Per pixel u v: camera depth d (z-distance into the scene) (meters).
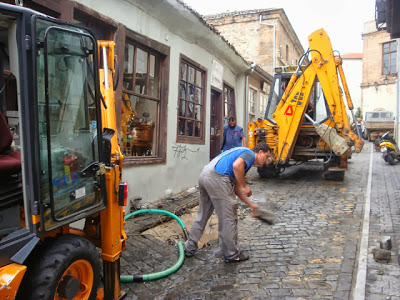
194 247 4.16
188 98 7.98
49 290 2.18
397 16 7.20
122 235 3.11
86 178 2.59
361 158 14.84
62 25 2.38
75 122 2.53
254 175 10.30
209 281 3.51
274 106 9.64
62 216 2.37
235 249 3.94
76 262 2.44
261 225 5.30
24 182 2.15
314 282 3.35
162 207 6.16
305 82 8.18
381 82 32.56
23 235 2.12
